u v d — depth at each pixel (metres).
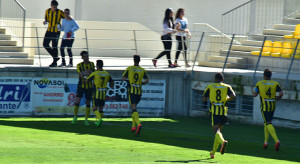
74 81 47.94
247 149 34.66
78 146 32.72
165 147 33.91
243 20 69.44
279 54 52.50
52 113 47.62
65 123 43.59
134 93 38.91
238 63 55.25
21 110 46.88
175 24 52.41
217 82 31.73
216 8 74.69
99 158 28.70
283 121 45.72
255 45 57.31
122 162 27.66
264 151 34.09
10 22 58.00
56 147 31.95
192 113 51.41
